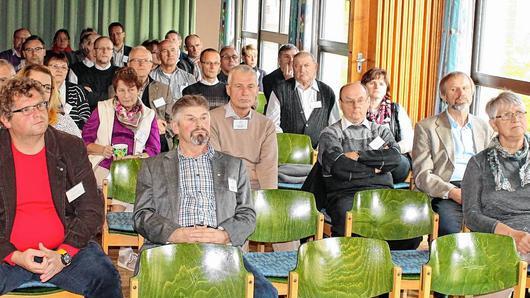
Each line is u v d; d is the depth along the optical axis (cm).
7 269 356
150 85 727
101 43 859
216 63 754
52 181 371
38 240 367
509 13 658
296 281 319
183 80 834
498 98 446
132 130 573
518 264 366
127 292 499
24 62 898
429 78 745
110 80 870
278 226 421
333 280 332
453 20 681
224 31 1243
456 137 541
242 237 393
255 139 514
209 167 402
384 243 338
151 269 314
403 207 440
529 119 635
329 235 520
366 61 762
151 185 396
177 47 830
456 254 356
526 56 639
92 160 552
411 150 604
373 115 617
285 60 809
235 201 404
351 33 760
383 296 422
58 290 361
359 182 520
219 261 325
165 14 1236
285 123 692
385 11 739
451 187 520
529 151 449
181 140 400
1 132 368
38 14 1173
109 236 470
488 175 450
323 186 530
